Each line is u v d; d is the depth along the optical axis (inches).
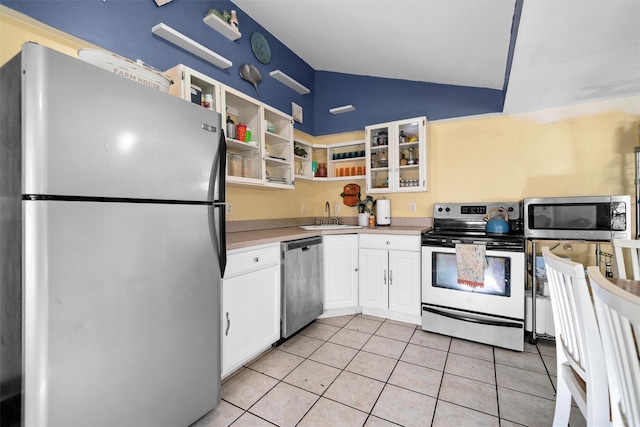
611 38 64.4
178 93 73.2
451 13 73.9
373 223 132.7
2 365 40.4
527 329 93.1
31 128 35.0
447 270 97.3
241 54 108.3
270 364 80.0
